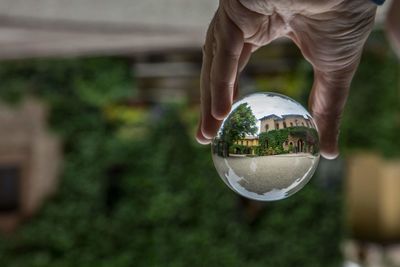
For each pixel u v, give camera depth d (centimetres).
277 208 302
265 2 54
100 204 281
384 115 330
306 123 53
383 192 386
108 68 283
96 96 281
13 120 278
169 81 291
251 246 296
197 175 289
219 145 53
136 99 287
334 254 313
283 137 52
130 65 287
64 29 244
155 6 262
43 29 241
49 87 278
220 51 54
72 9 247
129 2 259
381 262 383
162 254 283
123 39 272
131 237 281
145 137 285
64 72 279
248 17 54
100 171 281
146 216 283
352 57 57
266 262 298
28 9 239
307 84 304
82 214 279
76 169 280
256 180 52
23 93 277
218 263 290
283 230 303
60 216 277
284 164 52
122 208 282
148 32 258
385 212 388
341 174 320
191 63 295
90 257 278
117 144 283
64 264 276
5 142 277
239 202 296
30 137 279
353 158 361
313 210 309
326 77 58
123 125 284
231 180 53
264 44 58
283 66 303
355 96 327
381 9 149
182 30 264
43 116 280
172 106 288
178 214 286
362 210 389
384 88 329
